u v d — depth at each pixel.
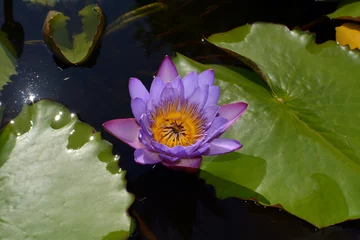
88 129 0.98
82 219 0.93
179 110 0.98
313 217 0.95
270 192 0.96
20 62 1.05
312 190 0.97
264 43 1.08
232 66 1.08
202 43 1.12
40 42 1.07
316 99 1.03
